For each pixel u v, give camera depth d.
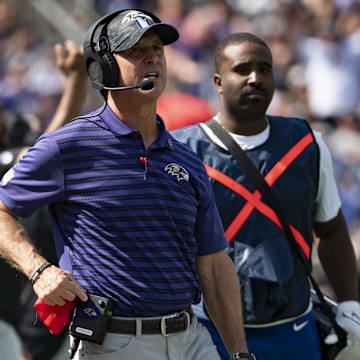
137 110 10.85
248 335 13.83
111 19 10.98
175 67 36.47
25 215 10.59
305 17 36.53
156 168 10.84
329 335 14.32
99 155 10.60
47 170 10.44
